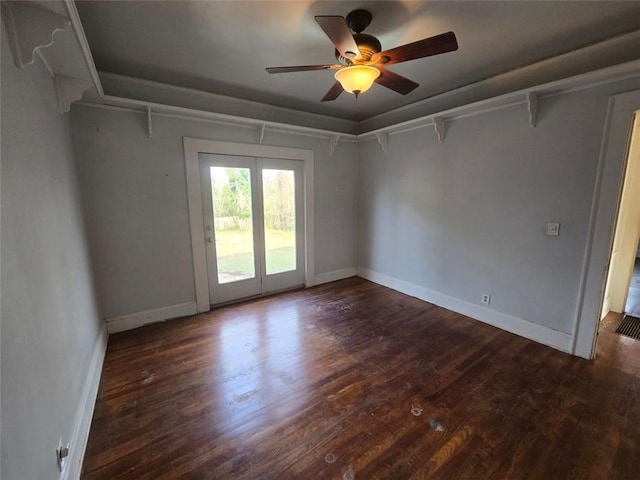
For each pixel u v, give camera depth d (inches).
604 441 62.4
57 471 47.4
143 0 65.0
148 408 73.0
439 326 117.3
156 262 119.0
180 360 93.8
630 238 117.6
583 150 88.5
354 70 69.8
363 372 87.5
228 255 139.2
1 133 40.5
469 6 68.7
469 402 74.5
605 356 94.3
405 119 145.6
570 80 82.8
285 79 111.3
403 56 66.6
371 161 167.3
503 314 113.8
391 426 67.2
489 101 101.5
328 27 55.6
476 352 98.0
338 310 133.7
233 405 74.0
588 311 91.4
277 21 74.0
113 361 93.2
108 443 62.7
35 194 52.0
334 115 160.9
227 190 134.8
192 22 74.2
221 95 127.6
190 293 128.4
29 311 43.5
